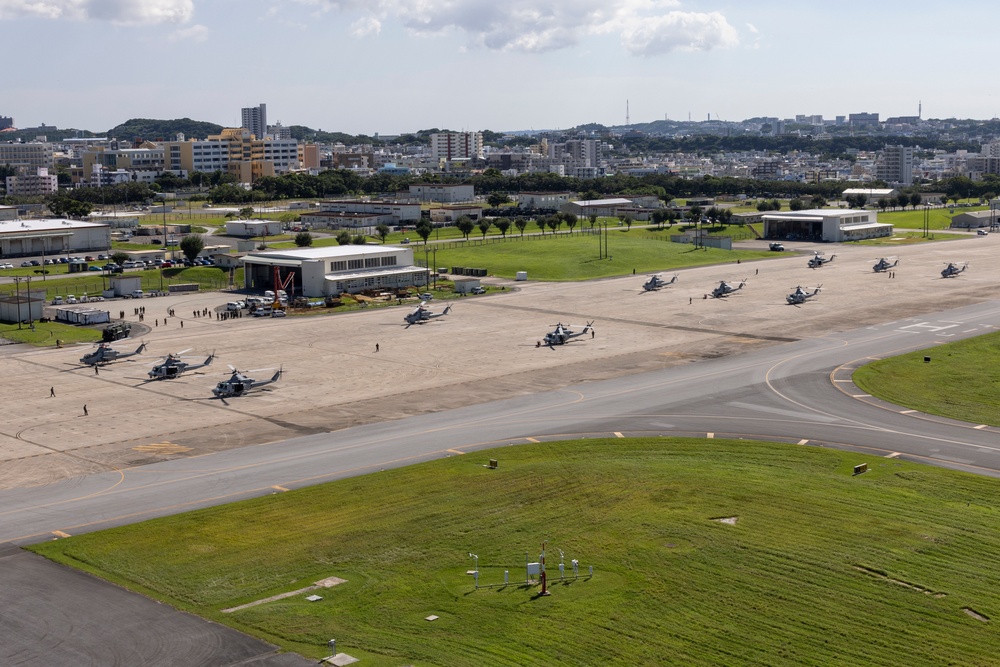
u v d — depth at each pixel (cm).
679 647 5700
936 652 5606
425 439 9919
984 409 10931
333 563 6919
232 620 6081
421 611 6188
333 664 5541
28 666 5581
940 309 17525
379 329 16175
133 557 7019
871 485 8444
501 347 14612
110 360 13800
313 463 9138
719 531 7394
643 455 9369
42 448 9669
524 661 5553
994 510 7806
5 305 17100
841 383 12125
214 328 16338
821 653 5612
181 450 9581
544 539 7312
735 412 10894
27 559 6994
